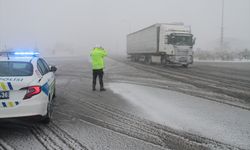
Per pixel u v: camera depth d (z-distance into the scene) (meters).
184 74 20.47
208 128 6.92
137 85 14.45
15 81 6.30
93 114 8.34
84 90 12.91
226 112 8.52
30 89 6.39
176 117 7.94
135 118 7.86
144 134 6.49
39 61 7.96
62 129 6.90
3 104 6.18
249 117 7.95
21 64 7.15
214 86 14.11
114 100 10.45
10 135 6.50
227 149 5.61
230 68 26.84
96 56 12.59
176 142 5.97
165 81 16.17
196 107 9.21
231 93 11.96
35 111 6.42
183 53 27.56
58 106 9.45
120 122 7.47
